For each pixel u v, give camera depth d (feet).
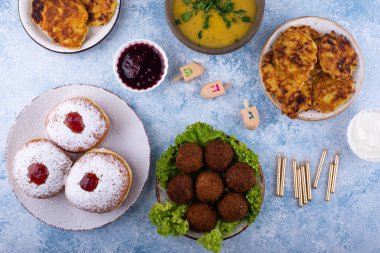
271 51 2.92
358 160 3.05
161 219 2.63
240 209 2.57
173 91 3.05
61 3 2.86
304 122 3.05
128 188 2.83
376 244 3.05
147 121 3.06
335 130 3.05
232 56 3.04
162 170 2.68
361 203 3.05
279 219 3.04
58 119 2.81
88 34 2.97
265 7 3.05
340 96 2.89
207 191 2.56
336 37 2.90
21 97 3.06
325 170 3.05
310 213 3.05
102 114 2.85
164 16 3.05
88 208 2.78
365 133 2.89
